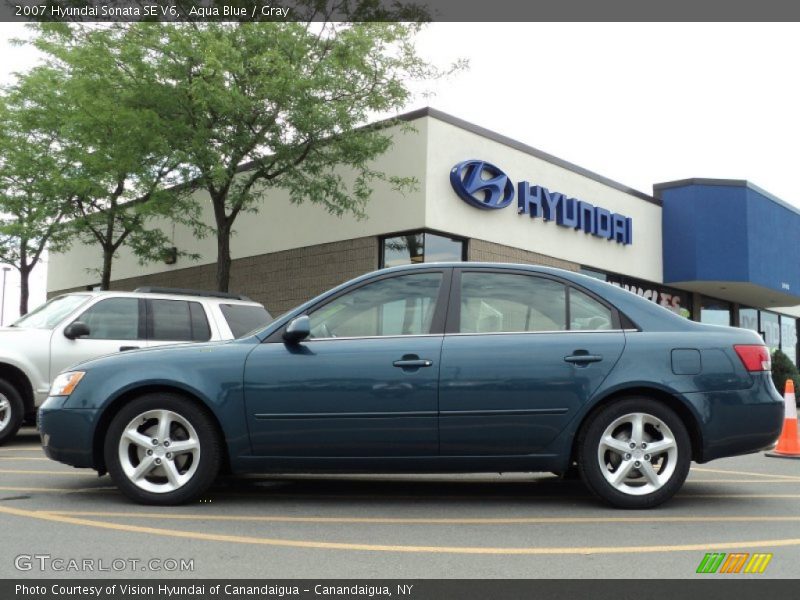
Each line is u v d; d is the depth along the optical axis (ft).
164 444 17.98
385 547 14.34
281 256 57.88
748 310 86.74
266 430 17.70
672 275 70.23
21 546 14.32
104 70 43.11
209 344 18.58
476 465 17.71
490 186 52.24
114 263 75.77
